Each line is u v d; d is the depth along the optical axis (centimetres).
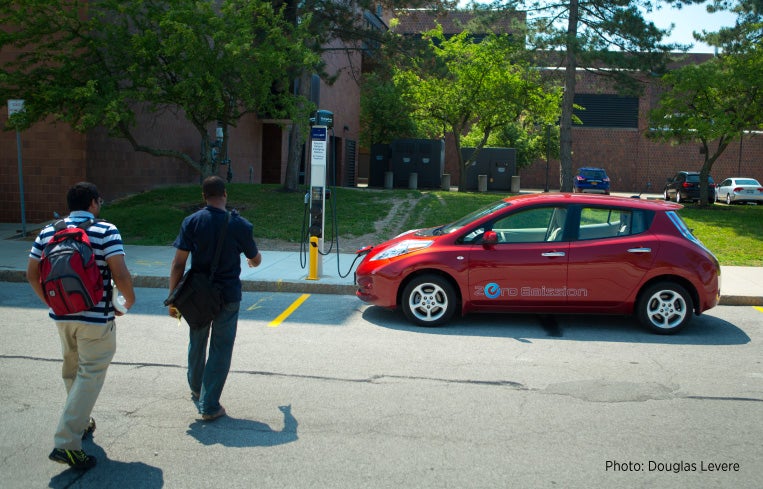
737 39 2331
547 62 2383
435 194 2028
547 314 882
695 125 2108
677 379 618
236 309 492
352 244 1391
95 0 1617
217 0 1975
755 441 476
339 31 1925
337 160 3161
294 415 511
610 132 4609
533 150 3916
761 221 1841
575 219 806
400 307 912
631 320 866
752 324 862
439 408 532
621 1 2102
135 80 1372
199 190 1903
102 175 1722
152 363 639
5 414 502
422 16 4391
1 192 1691
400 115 3716
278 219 1576
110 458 432
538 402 549
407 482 403
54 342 701
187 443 456
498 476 413
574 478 413
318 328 796
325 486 396
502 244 800
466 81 2595
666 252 787
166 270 1095
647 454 451
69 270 393
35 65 1655
